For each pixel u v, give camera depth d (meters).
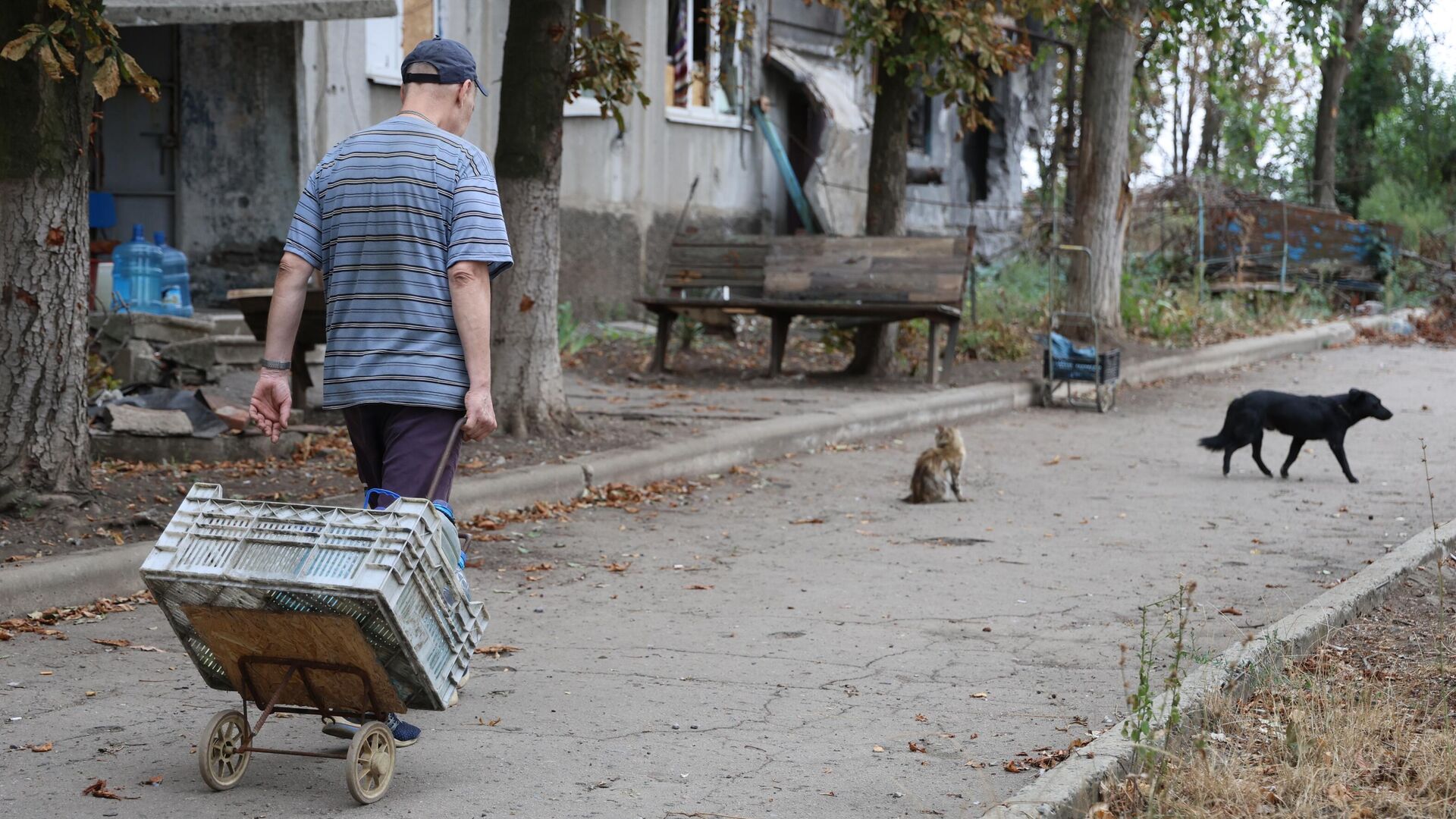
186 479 8.46
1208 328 20.78
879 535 8.47
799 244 15.45
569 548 7.92
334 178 4.31
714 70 20.84
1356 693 5.03
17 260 7.09
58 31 6.44
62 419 7.26
